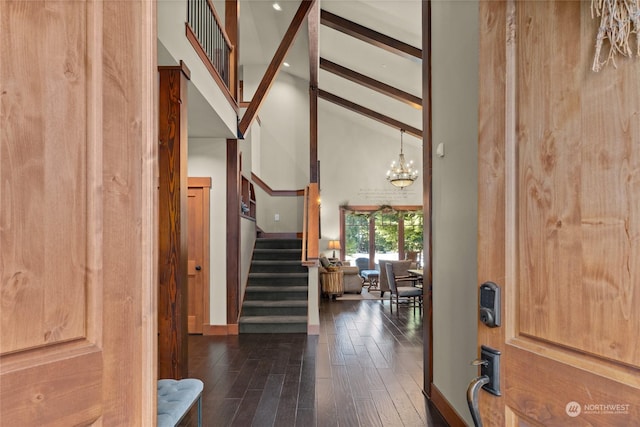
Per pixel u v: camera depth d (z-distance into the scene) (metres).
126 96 0.80
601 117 0.63
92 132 0.72
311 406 2.60
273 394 2.81
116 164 0.77
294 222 8.40
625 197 0.59
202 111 3.63
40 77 0.65
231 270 4.67
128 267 0.79
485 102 0.91
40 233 0.64
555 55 0.72
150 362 0.84
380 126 10.93
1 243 0.60
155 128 0.88
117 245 0.77
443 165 2.51
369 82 8.12
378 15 5.88
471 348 2.01
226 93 4.04
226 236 4.69
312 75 6.36
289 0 5.98
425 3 2.92
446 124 2.46
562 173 0.70
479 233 0.92
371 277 9.57
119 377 0.76
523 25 0.81
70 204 0.69
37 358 0.63
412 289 6.20
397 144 11.37
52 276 0.66
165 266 2.83
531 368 0.76
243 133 4.66
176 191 2.83
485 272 0.90
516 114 0.82
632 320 0.57
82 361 0.69
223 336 4.54
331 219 11.22
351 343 4.23
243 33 7.11
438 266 2.60
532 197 0.78
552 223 0.72
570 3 0.69
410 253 10.90
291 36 4.78
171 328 2.82
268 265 5.74
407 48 6.32
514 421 0.81
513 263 0.82
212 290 4.67
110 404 0.74
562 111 0.71
